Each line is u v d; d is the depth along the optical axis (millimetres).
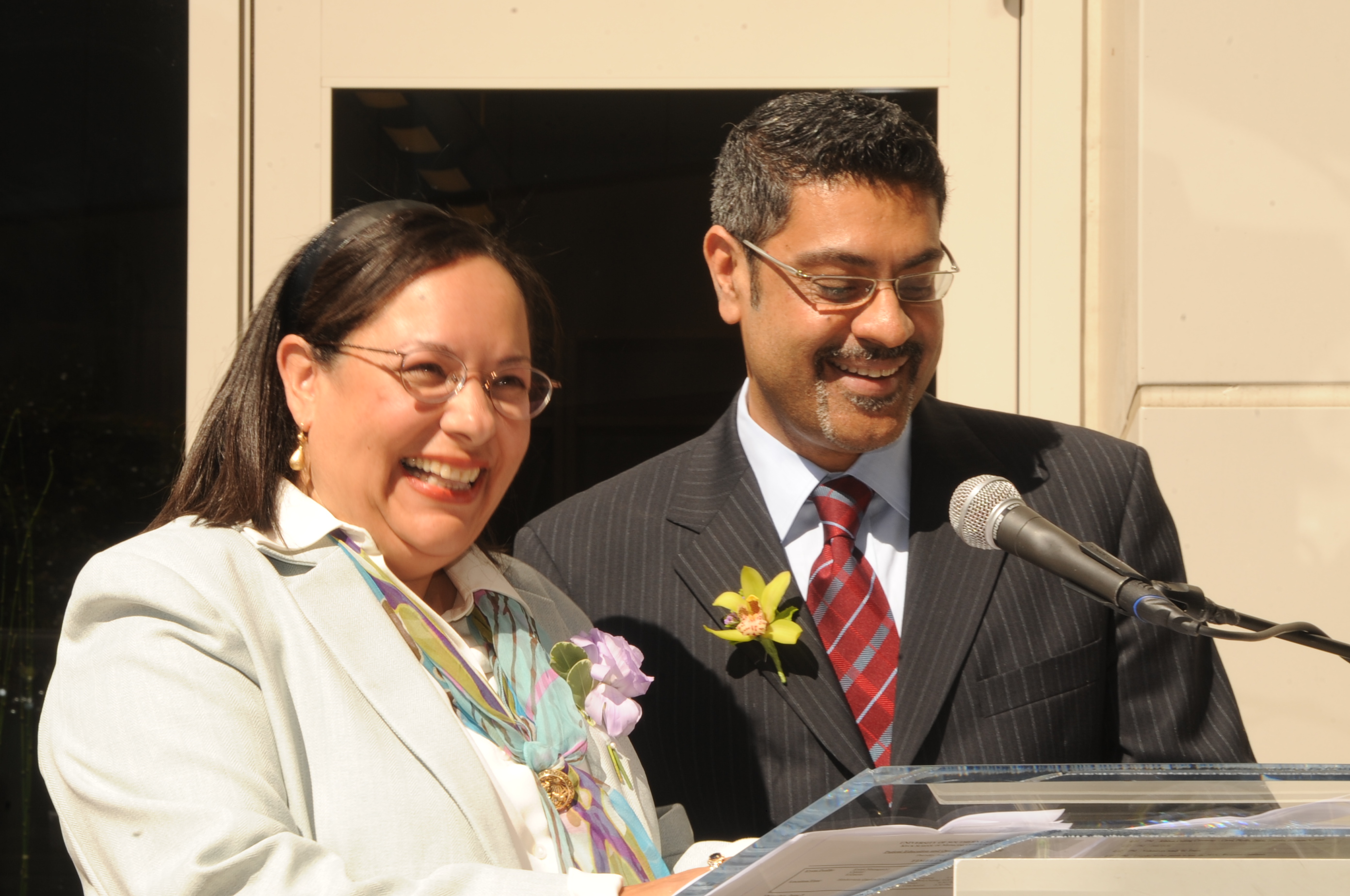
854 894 1240
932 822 1196
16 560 3889
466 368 1915
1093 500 2617
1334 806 1225
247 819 1488
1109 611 2580
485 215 3883
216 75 3818
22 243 3910
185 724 1559
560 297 3904
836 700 2422
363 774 1675
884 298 2352
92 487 3900
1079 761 2475
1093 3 3713
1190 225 3199
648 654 2570
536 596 2326
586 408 3930
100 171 3895
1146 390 3217
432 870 1633
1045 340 3717
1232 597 3150
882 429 2428
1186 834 1126
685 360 3904
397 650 1817
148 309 3889
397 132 3871
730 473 2717
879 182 2361
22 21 3893
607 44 3836
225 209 3816
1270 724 3127
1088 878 1129
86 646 1671
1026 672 2461
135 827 1487
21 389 3910
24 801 3834
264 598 1774
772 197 2412
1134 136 3260
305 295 1952
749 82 3816
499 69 3848
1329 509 3127
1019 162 3760
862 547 2623
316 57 3846
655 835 2113
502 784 1836
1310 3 3168
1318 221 3156
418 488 1933
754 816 2438
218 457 1993
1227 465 3168
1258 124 3182
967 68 3770
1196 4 3209
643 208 3883
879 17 3789
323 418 1933
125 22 3889
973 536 1859
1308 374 3141
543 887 1532
